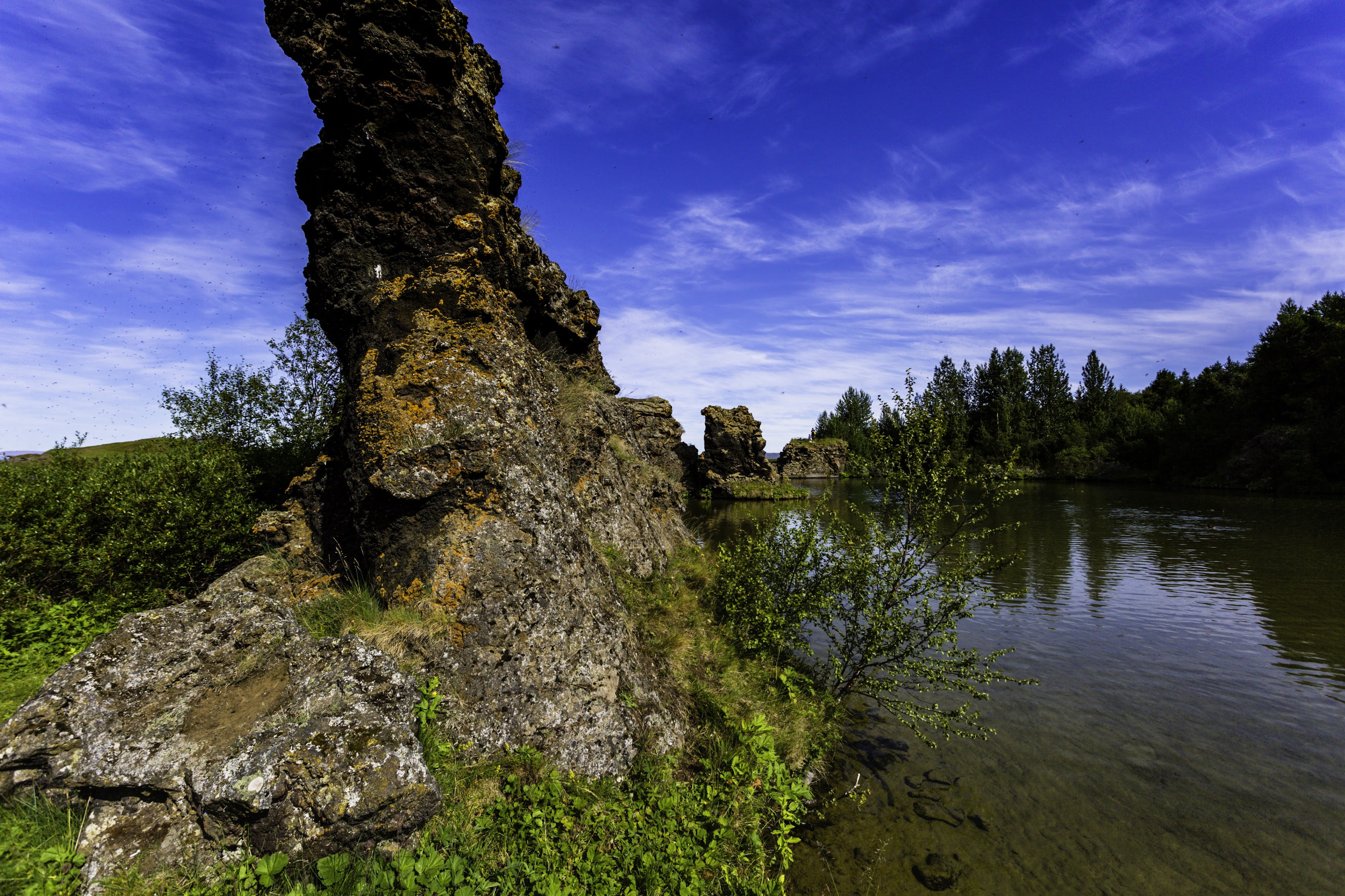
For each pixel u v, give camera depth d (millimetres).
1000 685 10664
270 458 11336
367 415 6504
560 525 6820
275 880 3730
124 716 4273
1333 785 7461
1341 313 49188
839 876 5781
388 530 6297
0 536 8352
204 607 5227
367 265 7508
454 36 7816
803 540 9945
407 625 5562
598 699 5914
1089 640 13000
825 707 8672
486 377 6906
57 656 7141
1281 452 48594
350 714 4352
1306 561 20703
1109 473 71000
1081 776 7680
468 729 5195
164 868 3697
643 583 10227
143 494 8961
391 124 7449
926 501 8492
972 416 96250
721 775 5980
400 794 4078
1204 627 13828
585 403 10766
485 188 8867
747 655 9602
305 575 7051
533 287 10906
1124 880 5773
